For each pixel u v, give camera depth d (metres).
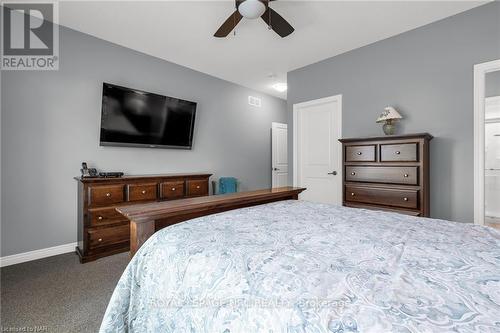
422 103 2.73
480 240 0.96
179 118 3.67
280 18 2.08
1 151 2.36
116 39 2.97
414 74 2.78
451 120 2.55
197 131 4.04
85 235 2.44
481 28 2.37
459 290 0.58
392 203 2.55
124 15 2.48
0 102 2.35
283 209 1.51
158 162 3.53
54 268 2.30
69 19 2.56
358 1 2.29
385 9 2.41
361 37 2.94
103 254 2.56
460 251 0.84
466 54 2.45
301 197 3.90
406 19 2.58
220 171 4.40
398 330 0.46
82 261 2.42
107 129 2.93
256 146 5.07
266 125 5.27
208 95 4.17
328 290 0.60
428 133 2.51
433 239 0.97
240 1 1.91
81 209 2.52
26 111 2.48
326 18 2.55
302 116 3.90
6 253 2.38
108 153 3.03
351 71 3.29
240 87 4.72
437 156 2.63
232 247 0.85
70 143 2.75
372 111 3.11
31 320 1.55
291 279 0.65
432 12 2.46
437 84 2.63
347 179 2.91
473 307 0.52
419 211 2.38
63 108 2.70
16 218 2.43
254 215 1.33
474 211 2.42
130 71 3.21
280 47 3.18
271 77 4.30
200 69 3.93
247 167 4.89
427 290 0.59
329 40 3.01
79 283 2.02
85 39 2.84
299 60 3.59
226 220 1.20
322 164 3.68
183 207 1.29
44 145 2.58
